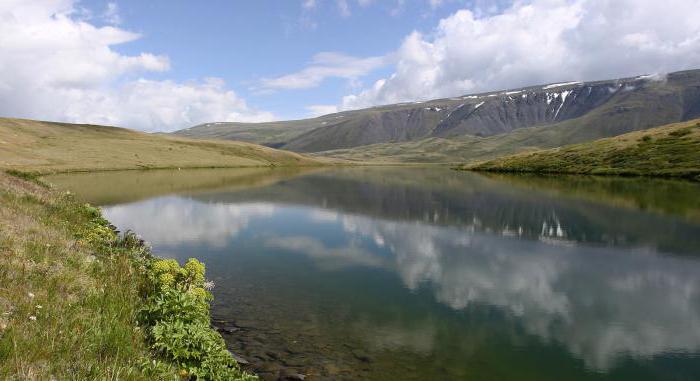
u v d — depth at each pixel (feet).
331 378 45.27
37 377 22.72
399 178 408.05
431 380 46.62
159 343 32.58
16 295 32.91
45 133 512.63
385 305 69.87
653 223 147.43
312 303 69.46
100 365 25.96
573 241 121.39
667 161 372.58
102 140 522.47
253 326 58.80
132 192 213.87
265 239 118.52
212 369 32.48
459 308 69.62
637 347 57.52
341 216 162.81
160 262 53.01
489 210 179.73
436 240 122.11
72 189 213.05
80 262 49.03
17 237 50.31
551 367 51.44
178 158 500.74
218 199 202.69
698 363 53.42
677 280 86.79
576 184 303.48
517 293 77.97
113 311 36.73
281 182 329.11
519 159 560.20
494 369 50.26
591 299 75.56
